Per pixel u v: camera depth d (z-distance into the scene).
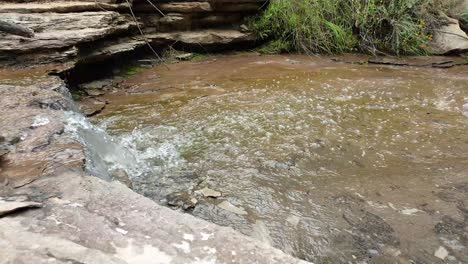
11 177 2.08
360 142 3.72
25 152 2.38
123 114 4.39
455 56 7.77
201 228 1.71
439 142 3.74
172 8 7.42
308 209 2.68
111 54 5.83
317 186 2.96
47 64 4.80
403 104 4.82
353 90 5.35
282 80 5.82
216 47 7.80
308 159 3.38
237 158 3.39
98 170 2.59
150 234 1.66
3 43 4.72
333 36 8.07
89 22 5.58
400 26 7.96
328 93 5.20
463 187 2.96
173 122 4.17
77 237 1.60
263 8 8.34
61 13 5.79
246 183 2.99
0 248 1.48
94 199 1.88
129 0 6.87
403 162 3.35
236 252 1.58
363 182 3.02
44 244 1.53
